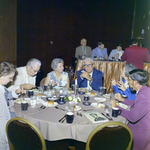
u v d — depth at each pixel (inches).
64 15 258.2
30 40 231.3
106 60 167.5
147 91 62.1
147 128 61.4
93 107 72.3
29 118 60.4
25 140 52.1
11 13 185.6
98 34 269.6
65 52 269.4
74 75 169.2
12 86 87.4
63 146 67.2
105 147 51.5
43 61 255.1
